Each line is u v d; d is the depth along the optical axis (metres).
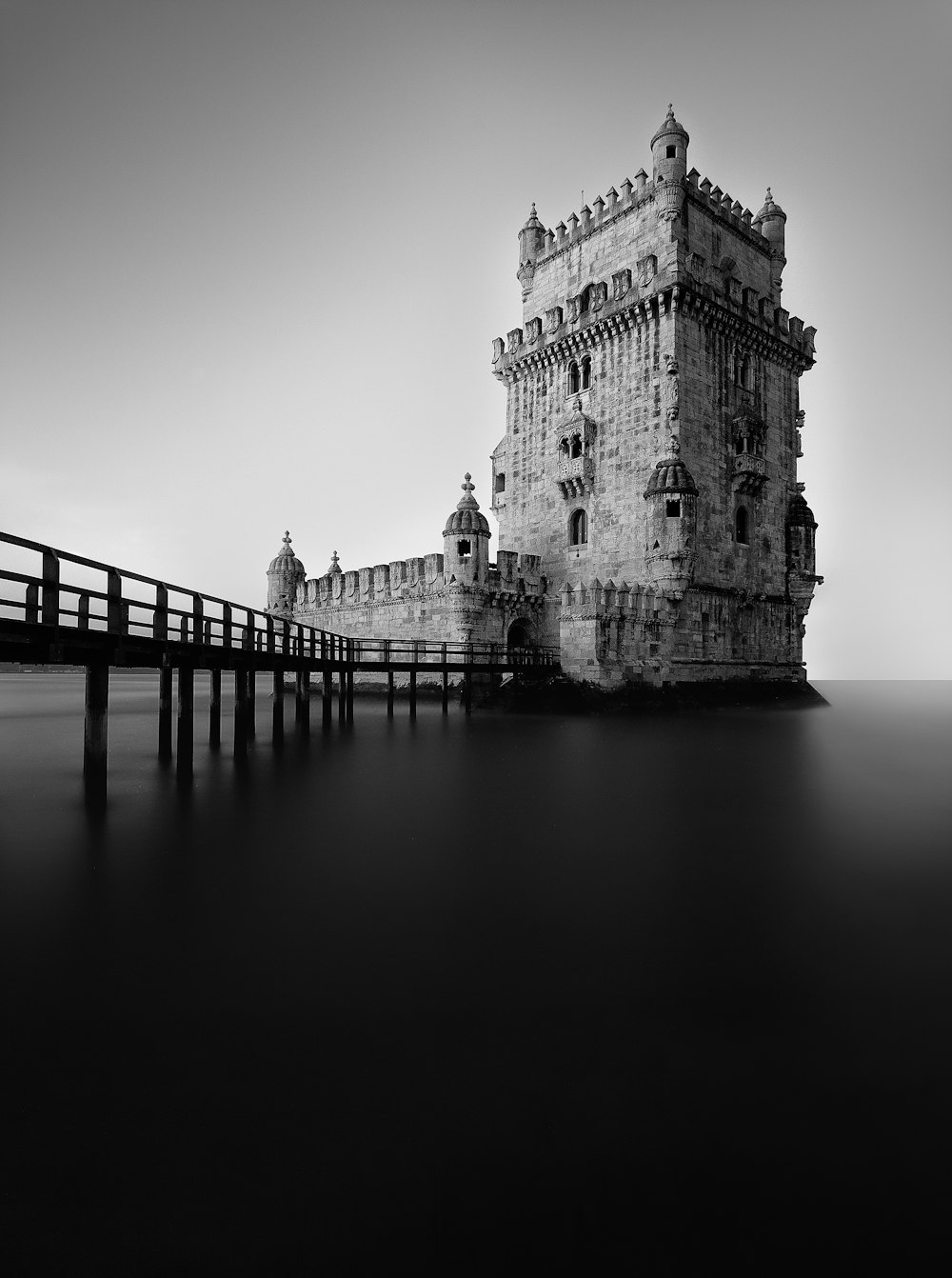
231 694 62.41
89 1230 4.36
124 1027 6.36
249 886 9.83
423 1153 4.96
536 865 10.80
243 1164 4.86
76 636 13.39
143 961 7.58
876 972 7.41
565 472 44.03
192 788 16.48
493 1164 4.89
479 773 18.64
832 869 10.61
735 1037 6.26
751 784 17.44
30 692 76.38
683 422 39.41
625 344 41.94
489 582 41.78
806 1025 6.45
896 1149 4.99
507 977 7.27
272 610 59.06
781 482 46.97
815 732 30.08
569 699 35.56
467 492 41.34
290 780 17.56
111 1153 4.91
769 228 48.72
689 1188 4.70
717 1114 5.33
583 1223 4.45
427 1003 6.77
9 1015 6.54
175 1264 4.18
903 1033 6.32
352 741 25.31
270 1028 6.35
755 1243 4.31
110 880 10.04
